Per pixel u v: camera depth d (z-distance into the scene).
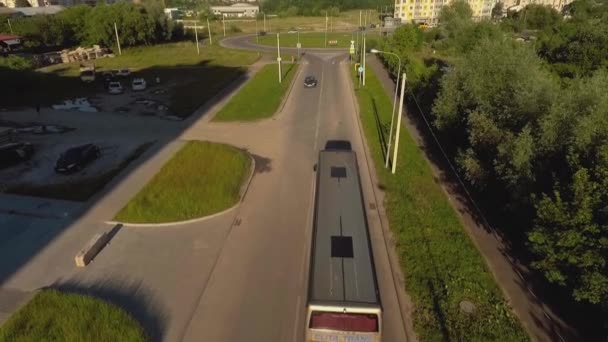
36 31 79.69
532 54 26.78
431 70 43.12
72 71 61.53
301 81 55.88
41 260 18.53
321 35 107.50
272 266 18.19
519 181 18.00
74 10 84.31
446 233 20.09
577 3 109.81
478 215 21.94
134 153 30.61
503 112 22.28
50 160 29.08
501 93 23.84
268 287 16.91
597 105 16.72
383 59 65.62
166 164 28.27
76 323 14.52
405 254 18.53
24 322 14.61
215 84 53.50
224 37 107.50
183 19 149.88
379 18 148.38
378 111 41.38
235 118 39.47
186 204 22.92
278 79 55.62
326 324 12.59
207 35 110.62
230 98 46.72
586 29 55.06
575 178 13.37
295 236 20.41
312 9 158.00
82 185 25.41
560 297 15.88
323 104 44.47
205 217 21.94
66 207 22.92
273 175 27.39
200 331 14.77
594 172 13.83
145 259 18.69
